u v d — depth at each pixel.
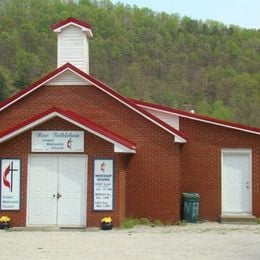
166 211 20.44
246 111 64.19
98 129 18.73
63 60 22.00
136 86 71.06
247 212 21.67
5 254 12.94
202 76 73.12
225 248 14.05
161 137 20.64
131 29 82.38
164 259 12.30
